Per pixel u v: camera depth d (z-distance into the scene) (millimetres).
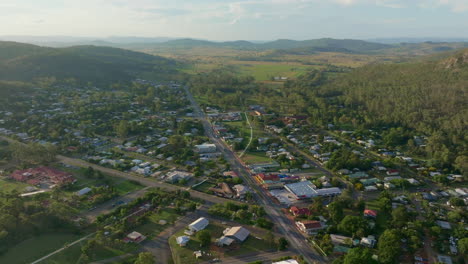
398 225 138000
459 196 170125
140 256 110125
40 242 126750
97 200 157000
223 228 137875
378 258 116312
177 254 119812
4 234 123250
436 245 125875
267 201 164375
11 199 150875
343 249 122375
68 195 165250
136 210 151500
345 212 153625
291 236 133250
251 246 125500
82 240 128250
